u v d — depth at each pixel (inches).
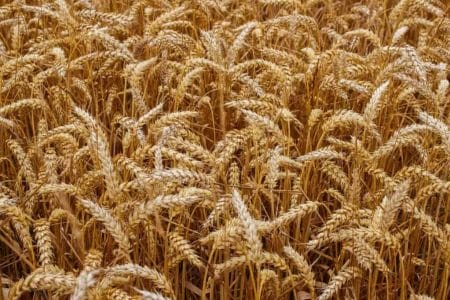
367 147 72.5
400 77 68.4
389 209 53.7
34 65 72.5
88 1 84.9
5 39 84.9
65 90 71.7
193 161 59.0
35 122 75.8
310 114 67.7
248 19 93.5
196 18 90.7
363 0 107.4
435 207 70.1
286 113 64.1
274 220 56.3
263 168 61.0
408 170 59.9
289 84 68.5
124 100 73.4
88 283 45.2
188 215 62.0
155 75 78.6
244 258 54.9
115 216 56.4
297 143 73.1
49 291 58.4
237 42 69.7
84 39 76.6
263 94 68.8
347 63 74.3
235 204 50.6
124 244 51.8
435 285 62.4
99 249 59.4
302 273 54.2
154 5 90.0
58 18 73.8
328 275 65.5
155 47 79.2
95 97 72.6
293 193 63.0
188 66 69.7
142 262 60.7
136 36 78.8
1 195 57.1
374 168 60.8
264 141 66.1
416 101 75.4
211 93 78.9
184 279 60.6
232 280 62.5
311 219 67.2
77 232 56.2
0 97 69.8
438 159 69.5
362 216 59.9
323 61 73.2
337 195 62.6
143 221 56.6
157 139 63.9
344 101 76.1
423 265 61.9
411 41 97.0
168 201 52.2
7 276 64.8
